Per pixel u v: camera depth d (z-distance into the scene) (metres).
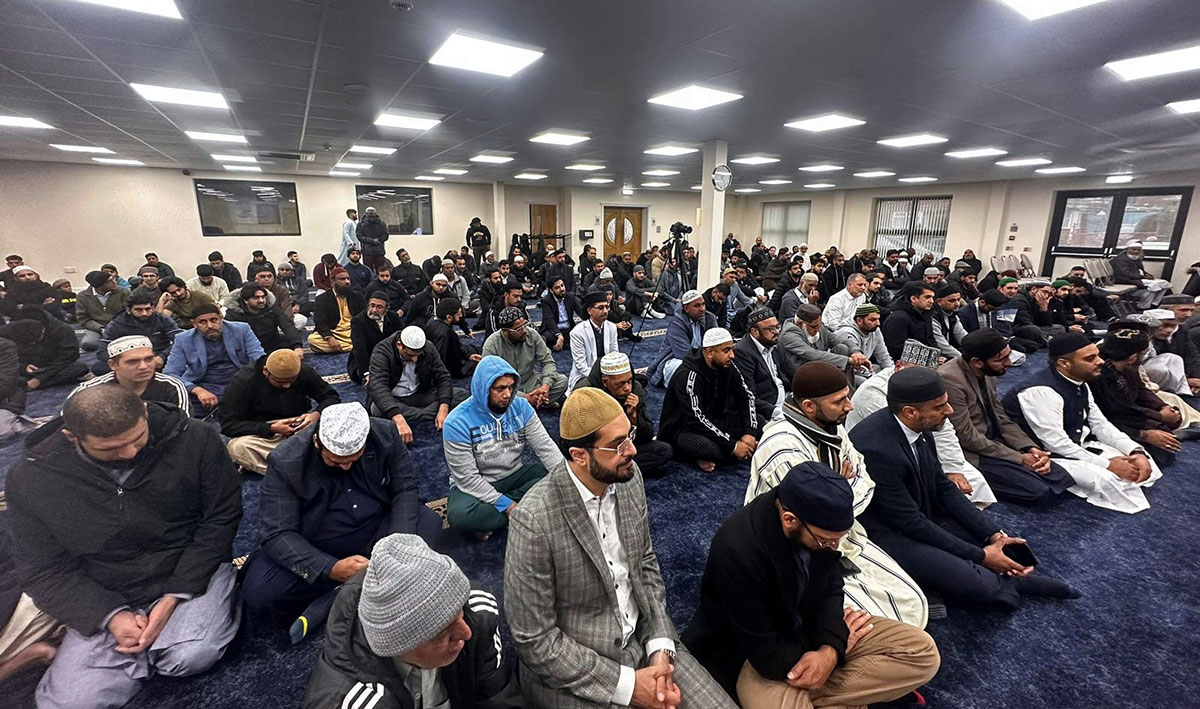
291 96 4.83
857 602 1.60
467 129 6.47
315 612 1.79
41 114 5.59
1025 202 12.02
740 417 3.08
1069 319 6.61
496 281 7.37
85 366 4.82
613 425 1.25
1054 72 3.99
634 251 16.52
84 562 1.57
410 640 0.88
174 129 6.44
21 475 1.51
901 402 1.87
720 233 7.63
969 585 1.83
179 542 1.71
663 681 1.25
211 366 3.70
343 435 1.72
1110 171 10.27
